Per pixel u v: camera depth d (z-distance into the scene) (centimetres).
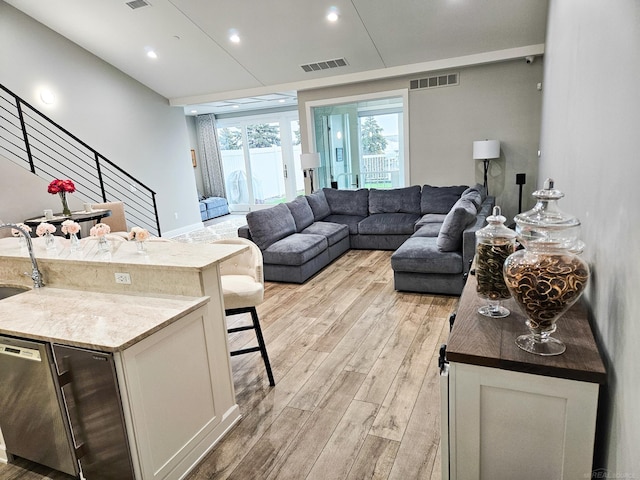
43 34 586
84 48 642
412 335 322
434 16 517
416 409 233
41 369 179
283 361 295
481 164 639
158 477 181
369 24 539
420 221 565
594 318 140
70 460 188
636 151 93
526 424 123
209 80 728
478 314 153
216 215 1060
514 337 132
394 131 859
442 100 643
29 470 205
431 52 597
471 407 128
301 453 205
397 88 669
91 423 175
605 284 124
